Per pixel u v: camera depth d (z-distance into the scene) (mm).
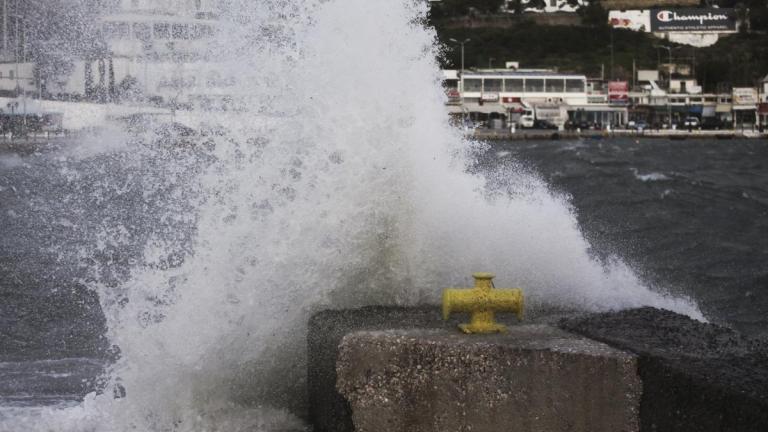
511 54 182875
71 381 6379
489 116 132750
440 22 193625
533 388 3977
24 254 13430
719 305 13164
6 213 20172
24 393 6039
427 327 4516
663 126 141000
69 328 8539
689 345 4102
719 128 142875
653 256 18344
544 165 55938
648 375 3842
